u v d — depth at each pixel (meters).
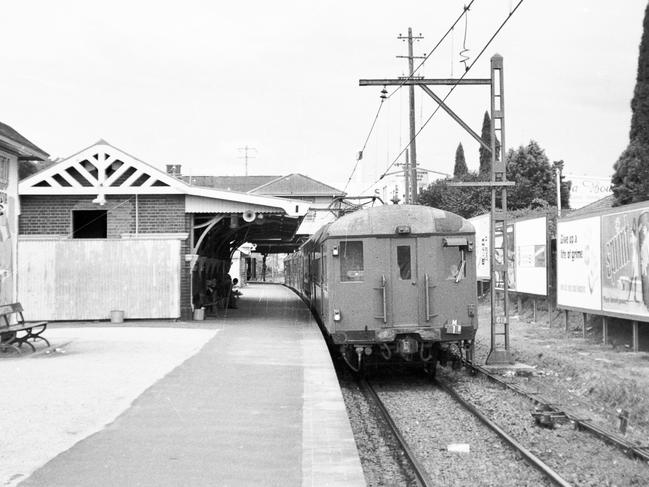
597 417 9.22
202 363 11.39
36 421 7.28
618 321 16.62
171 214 18.97
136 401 8.35
